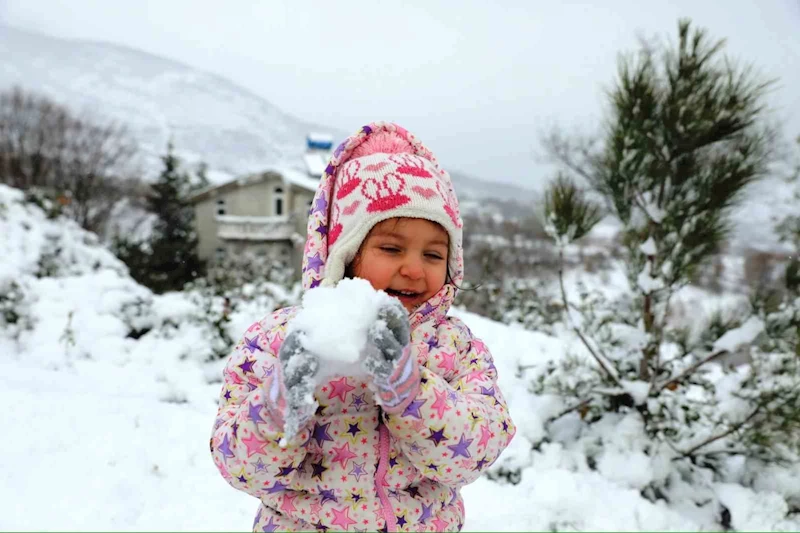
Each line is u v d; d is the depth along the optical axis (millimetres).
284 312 1297
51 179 28391
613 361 3957
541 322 7484
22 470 2744
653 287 3533
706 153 3439
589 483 3332
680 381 3682
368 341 892
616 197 3486
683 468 3520
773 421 3172
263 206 24734
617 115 3564
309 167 27125
